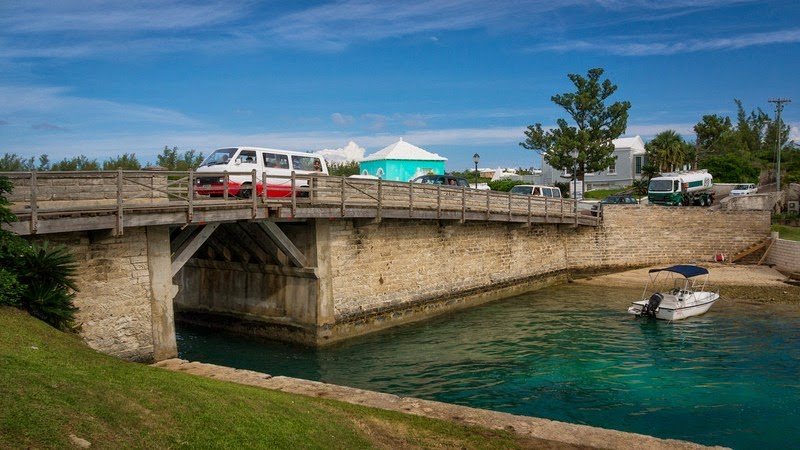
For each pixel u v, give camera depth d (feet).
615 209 131.64
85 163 107.34
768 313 88.48
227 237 71.36
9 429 19.57
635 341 72.64
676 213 134.00
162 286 52.44
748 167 226.38
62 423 21.17
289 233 70.49
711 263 132.26
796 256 117.19
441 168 165.17
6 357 26.78
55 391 23.73
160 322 52.21
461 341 72.69
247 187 62.95
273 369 60.39
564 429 32.58
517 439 30.89
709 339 73.36
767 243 131.95
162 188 55.47
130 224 47.42
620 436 31.68
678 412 47.88
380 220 73.00
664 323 82.94
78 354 32.09
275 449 25.34
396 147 162.30
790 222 149.07
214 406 27.71
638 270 131.13
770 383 55.42
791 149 262.88
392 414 33.27
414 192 82.48
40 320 38.60
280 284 71.72
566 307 96.02
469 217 91.56
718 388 54.03
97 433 21.47
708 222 134.31
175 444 22.98
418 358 64.90
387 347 69.51
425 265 87.40
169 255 53.11
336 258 71.00
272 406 30.45
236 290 76.07
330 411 32.22
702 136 251.60
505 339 73.87
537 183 235.61
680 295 88.79
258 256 71.15
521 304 99.04
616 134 181.98
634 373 58.90
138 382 28.48
